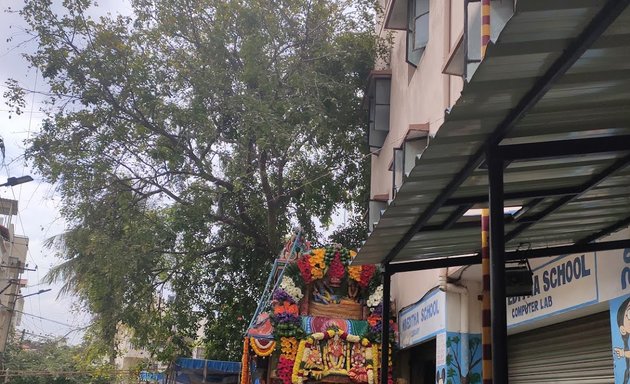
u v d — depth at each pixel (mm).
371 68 15266
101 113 13852
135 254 14133
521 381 7840
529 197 4109
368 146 15383
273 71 13930
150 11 13883
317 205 16625
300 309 12219
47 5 13344
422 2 10438
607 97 2857
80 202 14188
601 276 5383
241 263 17047
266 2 14000
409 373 12234
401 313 11648
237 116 13641
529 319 6852
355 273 12289
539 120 3100
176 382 15711
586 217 4785
